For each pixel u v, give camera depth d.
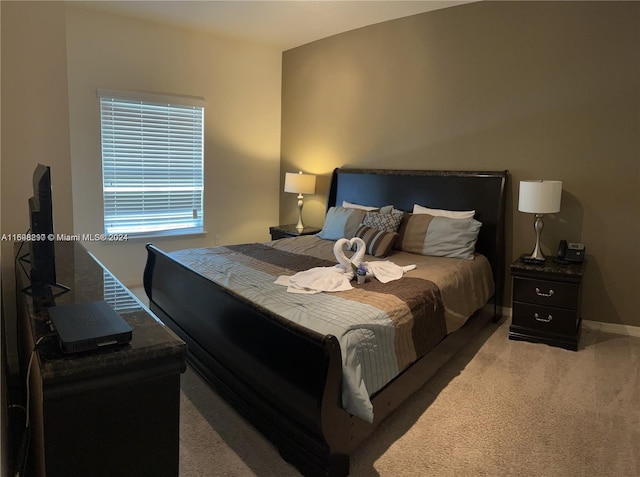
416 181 4.21
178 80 4.70
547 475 1.89
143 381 1.11
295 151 5.50
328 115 5.07
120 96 4.32
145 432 1.13
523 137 3.72
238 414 2.31
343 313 2.10
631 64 3.21
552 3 3.48
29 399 1.47
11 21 2.63
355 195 4.73
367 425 1.95
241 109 5.26
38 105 2.76
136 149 4.55
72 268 1.99
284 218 5.77
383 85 4.52
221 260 3.24
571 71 3.45
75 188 4.23
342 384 1.78
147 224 4.75
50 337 1.16
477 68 3.89
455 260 3.47
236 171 5.33
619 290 3.43
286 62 5.47
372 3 3.90
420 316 2.44
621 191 3.34
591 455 2.02
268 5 3.96
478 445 2.08
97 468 1.08
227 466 1.91
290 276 2.79
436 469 1.91
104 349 1.09
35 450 1.33
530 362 2.97
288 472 1.88
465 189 3.91
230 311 2.26
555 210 3.26
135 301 1.50
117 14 4.22
